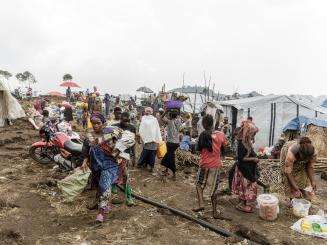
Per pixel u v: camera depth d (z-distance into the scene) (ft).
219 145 23.32
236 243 19.89
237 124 64.59
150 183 30.09
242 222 23.25
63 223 21.48
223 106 72.23
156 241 19.74
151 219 22.27
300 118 49.67
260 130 62.90
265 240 20.45
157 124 32.53
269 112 63.00
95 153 21.98
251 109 62.95
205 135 23.25
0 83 54.49
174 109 31.58
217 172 23.49
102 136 21.94
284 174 26.55
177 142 31.42
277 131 62.90
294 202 25.13
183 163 36.42
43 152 33.12
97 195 23.32
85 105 63.31
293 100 63.00
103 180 21.61
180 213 23.26
